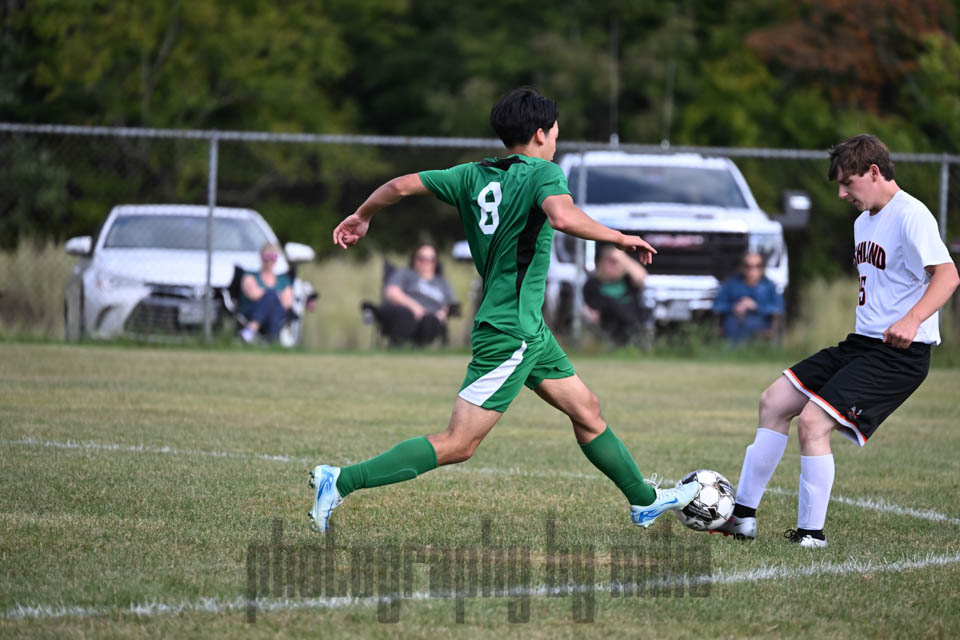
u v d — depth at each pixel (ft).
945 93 257.34
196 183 305.73
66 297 169.37
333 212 319.88
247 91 302.86
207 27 291.38
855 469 84.94
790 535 61.52
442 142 161.07
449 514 64.34
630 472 57.93
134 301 157.79
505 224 52.75
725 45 316.81
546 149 55.62
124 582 48.42
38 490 66.74
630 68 312.71
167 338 159.53
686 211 165.78
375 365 147.74
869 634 44.65
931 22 265.75
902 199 60.54
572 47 308.81
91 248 170.81
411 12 354.33
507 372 53.01
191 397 112.68
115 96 285.43
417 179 55.26
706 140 312.09
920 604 48.83
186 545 55.26
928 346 60.80
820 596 49.70
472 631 43.42
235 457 80.23
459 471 78.95
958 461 88.99
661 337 166.81
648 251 50.75
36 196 270.87
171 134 156.56
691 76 316.81
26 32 290.35
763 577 52.75
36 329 171.83
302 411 105.91
